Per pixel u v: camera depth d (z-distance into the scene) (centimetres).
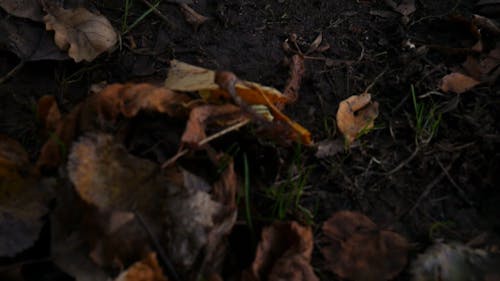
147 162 54
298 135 57
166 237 52
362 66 67
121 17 69
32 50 65
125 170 53
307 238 53
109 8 70
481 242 57
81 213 53
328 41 69
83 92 64
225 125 57
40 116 57
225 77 55
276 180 58
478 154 61
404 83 65
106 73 65
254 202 57
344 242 56
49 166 56
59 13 65
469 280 54
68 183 53
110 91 55
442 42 68
